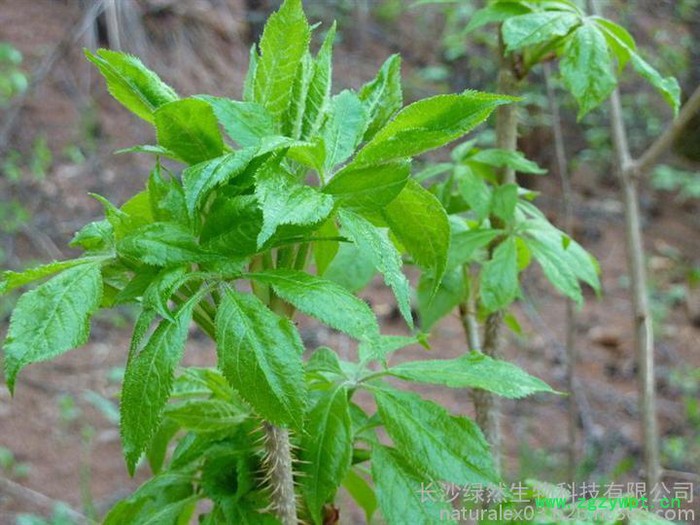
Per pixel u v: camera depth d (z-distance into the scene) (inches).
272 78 25.7
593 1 42.4
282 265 26.2
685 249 117.8
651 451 39.1
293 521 27.0
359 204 25.0
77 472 66.4
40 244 88.6
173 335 23.3
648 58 131.7
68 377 77.4
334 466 26.6
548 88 49.2
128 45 100.6
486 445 26.7
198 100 24.4
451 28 132.9
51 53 101.2
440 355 85.0
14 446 68.2
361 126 25.7
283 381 22.9
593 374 88.0
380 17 139.5
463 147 37.1
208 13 111.2
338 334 89.0
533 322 95.2
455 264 34.3
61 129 99.1
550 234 36.2
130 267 25.1
